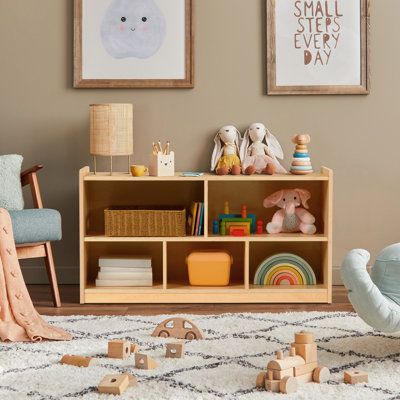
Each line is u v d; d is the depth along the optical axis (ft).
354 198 16.38
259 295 15.10
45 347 12.26
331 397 10.32
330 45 16.15
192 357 11.76
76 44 16.02
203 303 15.11
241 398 10.29
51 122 16.20
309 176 15.08
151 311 14.53
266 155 16.02
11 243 13.24
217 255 15.31
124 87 16.10
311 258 16.25
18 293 13.05
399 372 11.15
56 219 14.57
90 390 10.56
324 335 12.76
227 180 15.88
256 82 16.20
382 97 16.29
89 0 15.99
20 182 15.30
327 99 16.25
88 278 16.06
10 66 16.11
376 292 11.35
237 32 16.14
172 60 16.08
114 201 16.24
